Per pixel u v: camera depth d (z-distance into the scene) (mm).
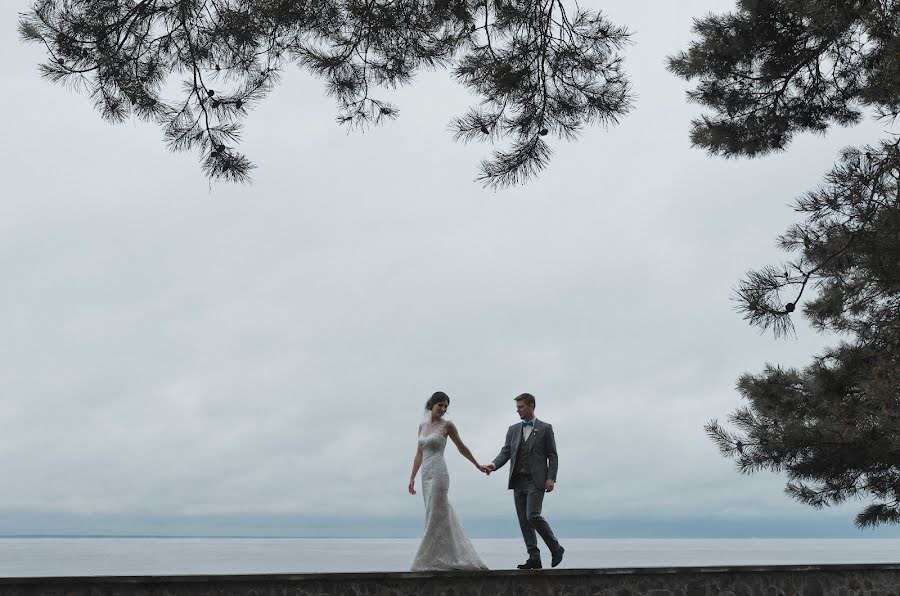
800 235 8016
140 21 6520
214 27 6672
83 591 6023
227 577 6359
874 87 8250
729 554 69438
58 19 6352
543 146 7301
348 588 6633
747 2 8805
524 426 8195
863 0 7336
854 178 7895
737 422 11477
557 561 7898
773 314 7730
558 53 7078
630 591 7336
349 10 6852
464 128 7281
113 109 6762
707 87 9750
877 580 8227
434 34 7184
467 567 7371
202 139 6781
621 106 7098
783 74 9234
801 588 7910
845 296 9320
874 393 9164
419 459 7828
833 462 10891
